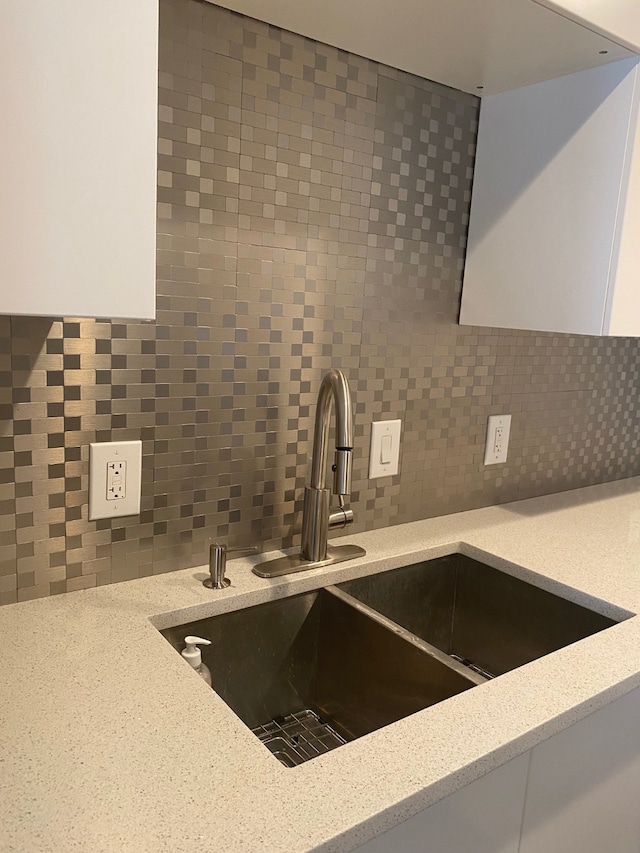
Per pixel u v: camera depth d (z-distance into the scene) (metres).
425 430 1.51
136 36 0.66
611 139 1.20
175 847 0.60
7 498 1.00
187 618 1.07
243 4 1.04
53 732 0.75
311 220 1.22
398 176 1.34
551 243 1.31
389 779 0.70
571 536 1.50
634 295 1.27
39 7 0.61
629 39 1.12
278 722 1.21
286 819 0.63
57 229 0.65
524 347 1.69
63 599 1.06
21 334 0.96
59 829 0.61
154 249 0.71
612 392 2.01
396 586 1.35
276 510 1.29
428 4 1.01
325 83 1.19
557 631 1.25
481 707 0.83
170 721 0.78
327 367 1.30
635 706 1.04
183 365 1.12
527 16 1.04
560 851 0.96
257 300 1.18
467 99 1.42
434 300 1.46
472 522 1.58
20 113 0.61
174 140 1.04
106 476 1.07
